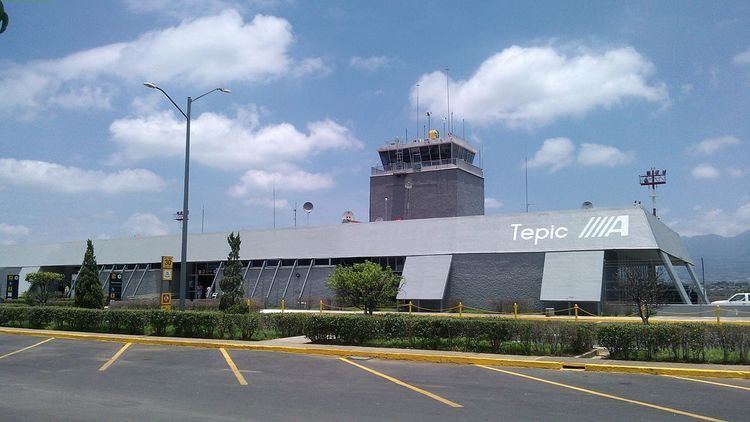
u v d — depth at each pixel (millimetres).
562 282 37031
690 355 15953
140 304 39219
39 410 10109
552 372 14750
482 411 10172
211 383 13070
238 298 32250
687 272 47594
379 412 10055
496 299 39750
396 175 70000
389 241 45250
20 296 57125
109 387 12555
